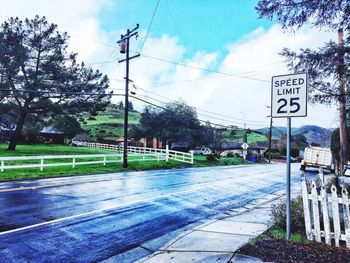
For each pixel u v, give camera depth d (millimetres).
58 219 8766
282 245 6020
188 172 25406
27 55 33688
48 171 20078
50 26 35125
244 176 24047
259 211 10367
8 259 5871
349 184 12945
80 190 13594
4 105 35219
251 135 134625
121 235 7574
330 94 9453
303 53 8883
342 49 8172
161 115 63656
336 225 6109
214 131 66062
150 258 5871
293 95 6520
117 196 12562
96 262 5895
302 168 34875
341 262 5133
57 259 5949
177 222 8953
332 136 34781
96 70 37531
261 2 7617
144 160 31391
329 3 7098
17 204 10422
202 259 5543
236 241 6547
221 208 11297
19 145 54281
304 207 6543
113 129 117062
